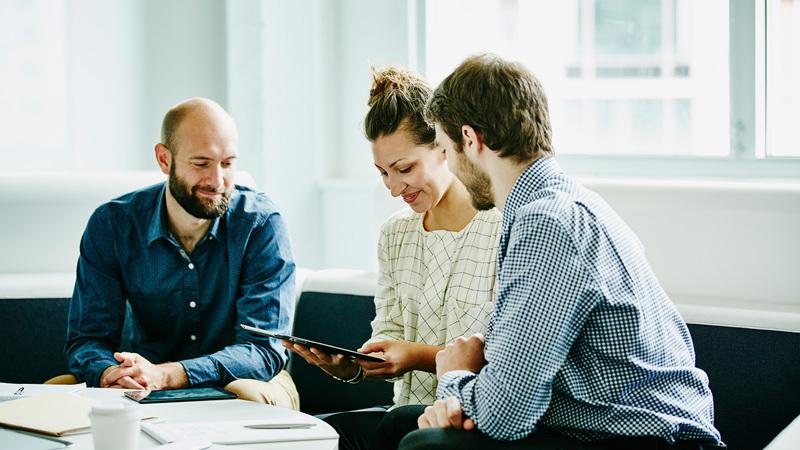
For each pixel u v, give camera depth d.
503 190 1.40
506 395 1.20
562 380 1.25
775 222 1.98
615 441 1.26
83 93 3.34
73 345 1.92
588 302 1.21
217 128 1.88
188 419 1.41
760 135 2.51
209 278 2.01
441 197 1.81
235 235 2.00
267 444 1.28
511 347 1.21
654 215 2.10
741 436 1.83
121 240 1.99
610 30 2.81
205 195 1.89
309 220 3.13
